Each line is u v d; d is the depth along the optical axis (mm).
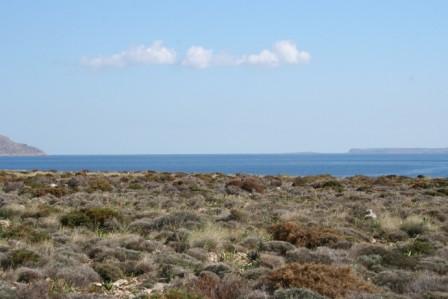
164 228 22141
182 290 12266
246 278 14117
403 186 45781
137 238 19156
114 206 29500
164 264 15492
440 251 18656
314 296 11688
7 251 16516
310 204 32469
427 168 158125
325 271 13281
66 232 21234
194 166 189875
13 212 25328
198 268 15336
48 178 49281
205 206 31422
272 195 38250
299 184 48406
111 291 13406
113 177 53688
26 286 12109
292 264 13719
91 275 14258
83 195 34156
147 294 12539
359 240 20594
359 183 49594
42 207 26672
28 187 40875
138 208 29156
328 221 24781
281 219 24984
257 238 19984
